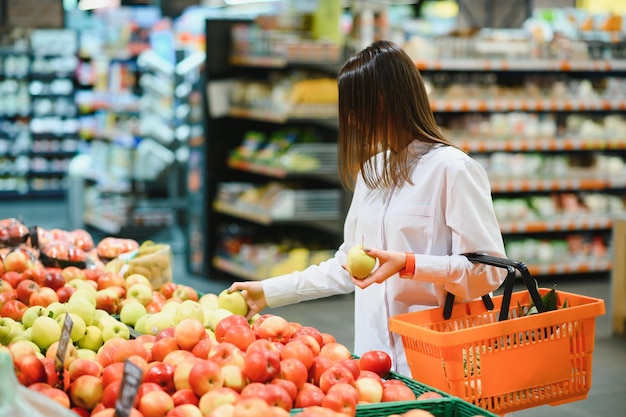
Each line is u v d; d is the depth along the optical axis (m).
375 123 2.41
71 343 2.28
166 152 9.79
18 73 12.84
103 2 11.98
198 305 2.71
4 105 12.83
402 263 2.32
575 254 7.78
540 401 2.36
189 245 8.05
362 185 2.69
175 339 2.28
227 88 7.63
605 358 5.38
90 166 10.70
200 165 7.81
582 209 7.83
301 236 7.38
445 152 2.46
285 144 6.91
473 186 2.40
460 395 2.19
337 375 2.07
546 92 7.64
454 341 2.16
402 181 2.51
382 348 2.61
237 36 7.46
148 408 1.89
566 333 2.37
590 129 7.80
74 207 10.45
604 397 4.64
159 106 9.88
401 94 2.40
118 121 10.37
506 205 7.62
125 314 2.81
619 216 5.98
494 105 7.44
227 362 2.07
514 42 7.51
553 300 2.55
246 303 2.76
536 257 7.66
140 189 10.02
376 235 2.59
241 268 7.30
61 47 12.97
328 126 6.89
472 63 7.30
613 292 6.01
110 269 3.32
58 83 13.09
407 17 9.04
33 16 10.59
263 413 1.73
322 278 2.76
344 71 2.45
